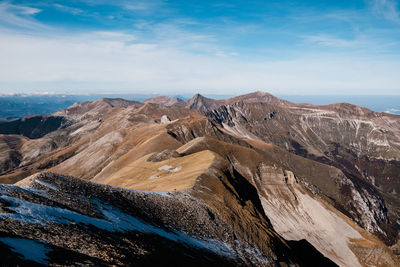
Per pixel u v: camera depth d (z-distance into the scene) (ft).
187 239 114.73
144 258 73.67
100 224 82.99
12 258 46.01
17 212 67.26
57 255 55.11
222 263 108.17
